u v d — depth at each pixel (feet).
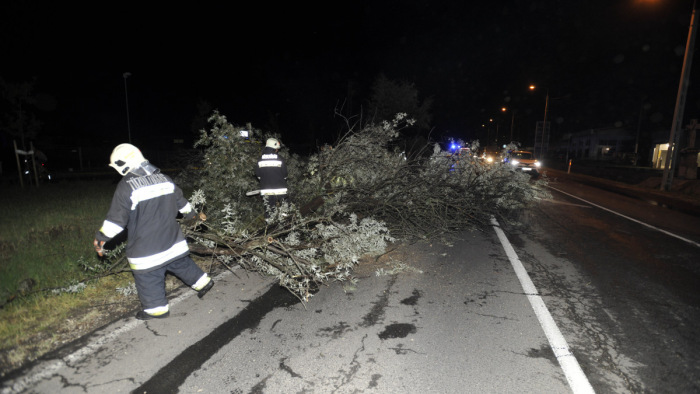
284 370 9.58
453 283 15.83
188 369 9.50
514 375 9.63
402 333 11.58
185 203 12.12
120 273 14.89
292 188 24.23
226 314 12.46
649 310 13.79
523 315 13.03
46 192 34.17
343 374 9.49
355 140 24.82
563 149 169.37
